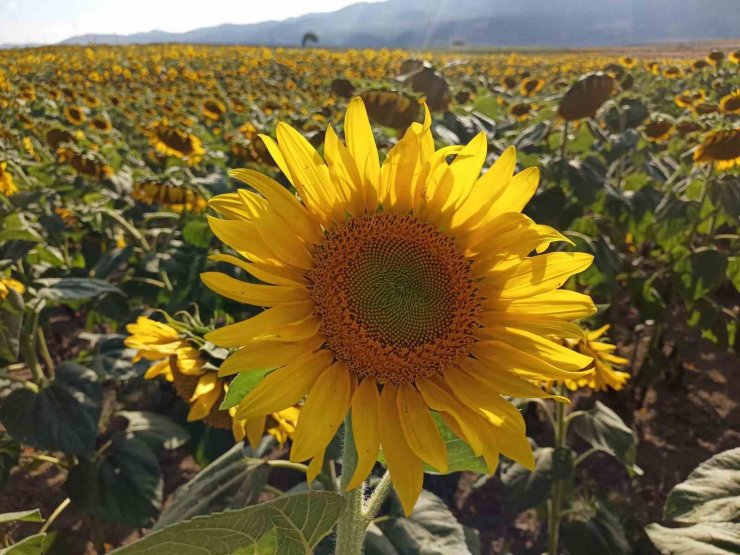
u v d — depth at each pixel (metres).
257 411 1.62
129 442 4.27
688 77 21.97
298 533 1.43
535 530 5.48
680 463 6.22
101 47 73.88
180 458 6.43
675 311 8.83
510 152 1.94
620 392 7.29
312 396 1.70
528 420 6.82
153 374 3.34
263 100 19.52
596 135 7.09
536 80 13.95
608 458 6.34
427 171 1.95
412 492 1.66
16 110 15.89
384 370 1.83
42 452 5.07
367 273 1.91
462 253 1.99
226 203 1.82
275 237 1.78
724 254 6.30
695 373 7.75
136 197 6.31
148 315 5.32
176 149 7.88
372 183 1.98
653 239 7.35
